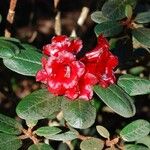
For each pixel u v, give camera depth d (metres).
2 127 0.40
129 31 0.47
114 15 0.46
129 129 0.42
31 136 0.41
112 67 0.39
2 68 0.53
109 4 0.46
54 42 0.38
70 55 0.37
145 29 0.45
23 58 0.41
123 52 0.48
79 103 0.39
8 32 0.53
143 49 0.51
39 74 0.38
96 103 0.56
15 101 0.63
